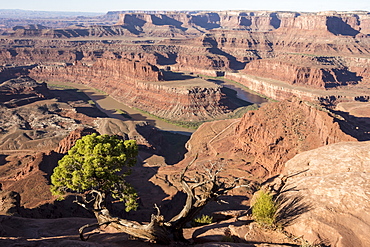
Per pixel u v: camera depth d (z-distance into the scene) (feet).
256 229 84.69
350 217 75.72
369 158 98.89
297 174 103.09
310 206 82.53
